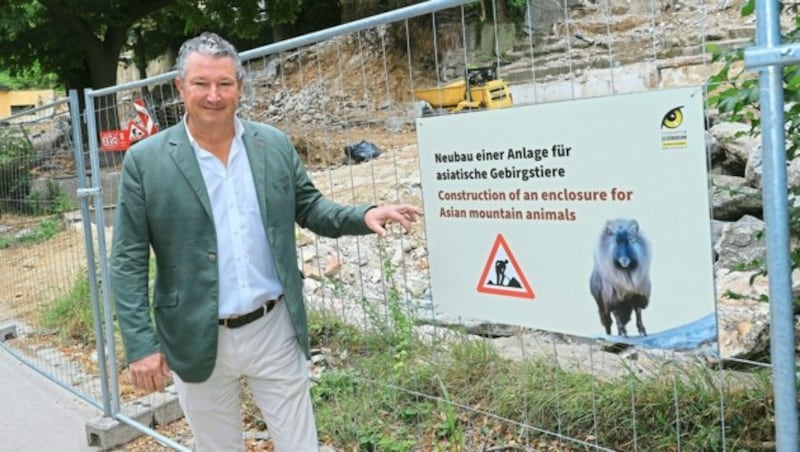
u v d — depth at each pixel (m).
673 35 12.93
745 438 2.95
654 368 3.41
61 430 4.45
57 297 7.24
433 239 2.80
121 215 2.63
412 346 3.93
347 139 3.93
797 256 2.73
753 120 2.90
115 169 5.14
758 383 3.09
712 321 2.08
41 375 5.41
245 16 20.92
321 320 4.69
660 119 2.09
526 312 2.54
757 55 1.53
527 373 3.56
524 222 2.48
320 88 4.26
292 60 16.39
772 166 1.55
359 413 3.71
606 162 2.23
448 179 2.70
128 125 4.53
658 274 2.17
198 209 2.58
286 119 4.49
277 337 2.78
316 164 7.88
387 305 4.21
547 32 15.34
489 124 2.52
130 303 2.60
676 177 2.08
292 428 2.87
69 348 6.04
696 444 2.96
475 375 3.68
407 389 3.68
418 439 3.49
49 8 19.47
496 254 2.59
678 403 3.09
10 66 21.31
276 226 2.70
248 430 4.03
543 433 3.29
